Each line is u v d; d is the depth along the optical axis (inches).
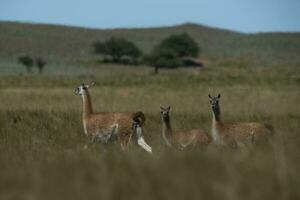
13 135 1910.7
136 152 1341.0
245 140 1505.9
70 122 2135.8
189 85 5684.1
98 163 929.5
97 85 5900.6
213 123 1547.7
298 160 898.1
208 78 6692.9
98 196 679.7
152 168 842.8
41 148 1471.5
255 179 765.9
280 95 4069.9
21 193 713.6
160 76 7337.6
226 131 1525.6
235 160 909.8
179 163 884.0
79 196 684.7
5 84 5940.0
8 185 780.6
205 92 4547.2
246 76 6919.3
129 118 1679.4
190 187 703.1
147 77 7185.0
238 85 5629.9
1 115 2253.9
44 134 1937.7
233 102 3339.1
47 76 7618.1
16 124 2133.4
